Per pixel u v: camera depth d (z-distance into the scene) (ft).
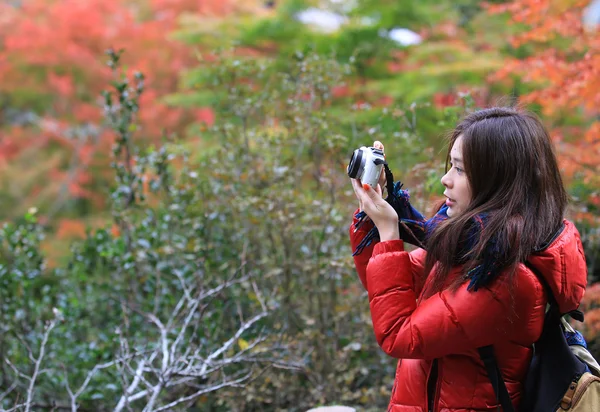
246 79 15.93
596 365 5.16
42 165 33.86
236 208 12.67
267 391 11.13
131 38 34.58
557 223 4.95
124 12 36.37
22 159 35.01
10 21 35.58
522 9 17.58
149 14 37.88
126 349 10.11
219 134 13.98
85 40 34.96
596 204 13.91
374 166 5.34
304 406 11.27
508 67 16.38
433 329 4.83
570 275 4.81
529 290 4.71
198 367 9.92
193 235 12.81
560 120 19.02
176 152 14.05
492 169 4.94
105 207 33.99
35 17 36.04
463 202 5.17
